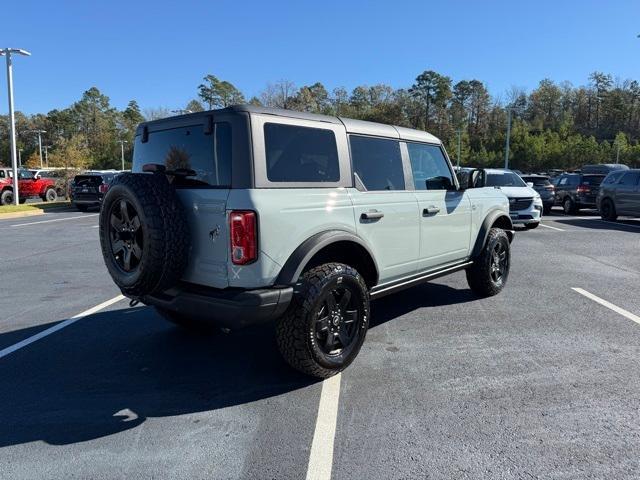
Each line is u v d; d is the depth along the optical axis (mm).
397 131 4805
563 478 2676
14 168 23266
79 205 22125
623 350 4531
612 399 3574
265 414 3416
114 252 3848
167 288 3672
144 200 3430
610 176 16641
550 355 4414
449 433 3133
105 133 99250
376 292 4477
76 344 4855
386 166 4582
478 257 6078
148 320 5625
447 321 5426
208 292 3541
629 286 7012
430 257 5125
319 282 3662
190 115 3748
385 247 4449
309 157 3830
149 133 4125
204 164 3639
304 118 3865
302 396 3678
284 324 3666
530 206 13578
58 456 2924
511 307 5961
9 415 3432
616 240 11703
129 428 3246
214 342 4887
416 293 6688
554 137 71438
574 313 5703
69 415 3430
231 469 2787
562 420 3281
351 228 4047
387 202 4434
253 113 3502
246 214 3342
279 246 3502
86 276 8102
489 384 3834
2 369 4250
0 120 104312
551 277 7602
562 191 20344
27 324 5496
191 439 3104
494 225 6715
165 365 4312
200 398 3674
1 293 6938
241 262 3369
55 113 104000
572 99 105312
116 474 2744
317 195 3783
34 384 3941
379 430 3180
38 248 11133
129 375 4113
